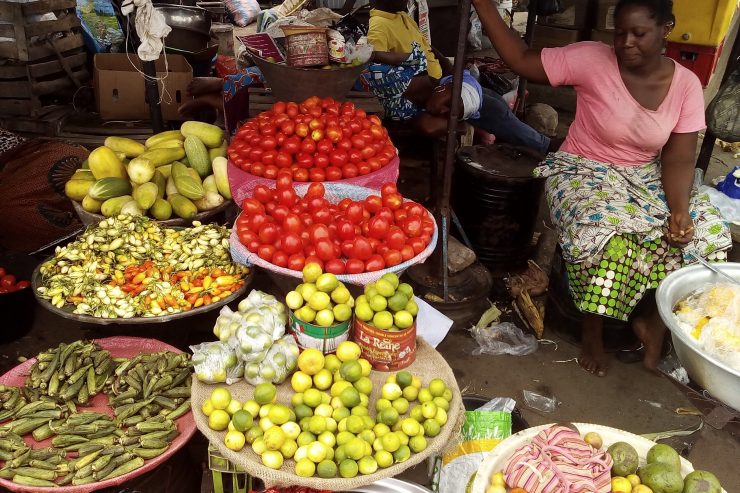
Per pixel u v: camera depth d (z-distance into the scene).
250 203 2.61
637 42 2.95
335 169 3.07
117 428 2.32
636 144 3.27
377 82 4.38
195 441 2.75
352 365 2.08
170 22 5.49
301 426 2.01
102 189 3.31
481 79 5.83
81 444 2.22
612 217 3.06
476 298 3.68
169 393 2.46
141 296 2.74
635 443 2.12
